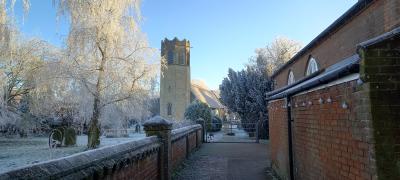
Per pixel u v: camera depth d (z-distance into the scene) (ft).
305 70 41.50
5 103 62.69
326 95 15.15
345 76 12.14
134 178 17.26
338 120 13.57
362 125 11.03
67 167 9.67
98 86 54.08
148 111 61.46
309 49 38.14
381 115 10.37
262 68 91.15
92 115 54.13
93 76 54.29
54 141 58.75
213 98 236.22
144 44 58.39
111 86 54.60
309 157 18.65
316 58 37.06
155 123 25.31
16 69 70.49
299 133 21.12
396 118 10.33
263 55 109.70
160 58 60.85
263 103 81.41
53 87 56.49
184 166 37.45
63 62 53.72
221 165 38.55
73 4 53.16
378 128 10.34
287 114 24.21
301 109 20.47
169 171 26.58
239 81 86.28
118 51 55.52
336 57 29.81
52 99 62.85
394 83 10.46
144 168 19.74
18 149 57.36
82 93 54.19
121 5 55.26
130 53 57.62
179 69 190.39
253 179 30.25
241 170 35.04
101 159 12.42
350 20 26.12
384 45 10.61
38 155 48.32
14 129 76.69
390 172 10.19
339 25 27.86
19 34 64.13
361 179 11.36
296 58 44.70
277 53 110.42
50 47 69.72
